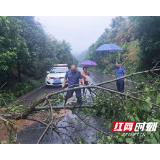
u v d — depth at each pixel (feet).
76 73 19.38
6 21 28.12
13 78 45.09
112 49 27.63
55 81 42.75
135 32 48.75
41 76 66.44
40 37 56.54
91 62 34.99
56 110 18.07
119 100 13.83
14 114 15.65
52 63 71.56
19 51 35.81
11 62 31.50
